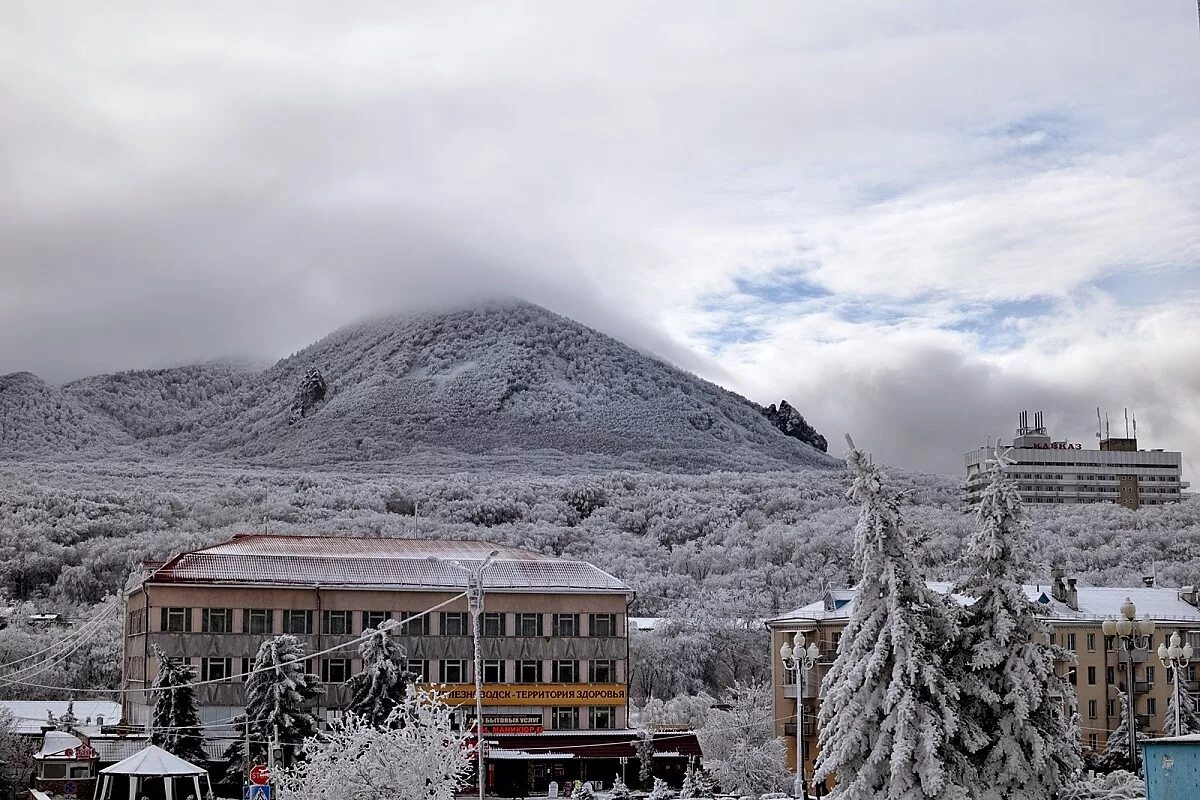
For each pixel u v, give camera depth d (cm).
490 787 11319
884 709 4972
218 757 10712
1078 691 11600
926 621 5128
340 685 11250
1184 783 4591
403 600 11494
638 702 17188
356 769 6656
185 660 10975
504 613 11681
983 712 5175
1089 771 6981
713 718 11356
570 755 11312
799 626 11844
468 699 11512
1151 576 13988
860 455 5216
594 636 11831
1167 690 11738
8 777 10156
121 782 9762
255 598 11188
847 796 5031
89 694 15388
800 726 6625
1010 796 5019
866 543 5141
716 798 9531
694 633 17875
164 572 11162
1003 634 5053
